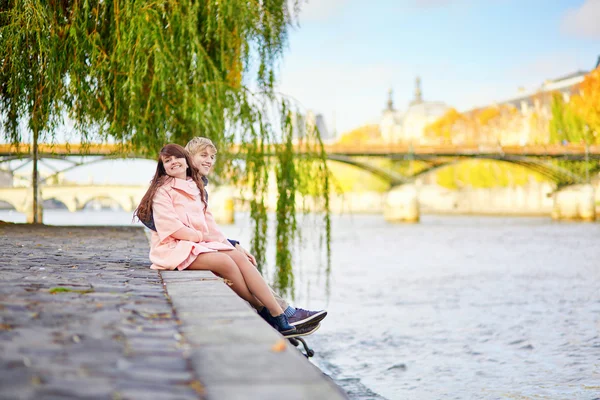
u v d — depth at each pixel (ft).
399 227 225.35
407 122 561.43
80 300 12.19
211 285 14.57
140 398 6.44
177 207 17.70
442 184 356.18
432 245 145.28
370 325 48.91
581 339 41.39
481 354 38.01
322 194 37.14
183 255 17.16
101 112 36.04
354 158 230.48
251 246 36.55
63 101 35.19
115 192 177.78
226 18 35.45
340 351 39.63
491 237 169.58
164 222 17.42
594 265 97.86
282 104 36.76
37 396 6.28
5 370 7.17
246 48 36.42
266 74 36.81
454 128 383.65
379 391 29.81
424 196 369.30
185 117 33.55
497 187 331.36
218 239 18.19
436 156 222.07
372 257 117.70
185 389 6.83
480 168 327.47
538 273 88.07
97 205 362.53
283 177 36.29
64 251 24.49
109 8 34.68
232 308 11.64
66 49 33.96
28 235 34.47
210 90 34.32
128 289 13.91
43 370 7.27
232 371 7.47
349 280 82.43
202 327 9.96
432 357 37.55
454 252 126.93
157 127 35.09
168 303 12.25
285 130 36.52
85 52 34.06
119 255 23.35
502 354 37.81
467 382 31.37
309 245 142.31
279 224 36.45
